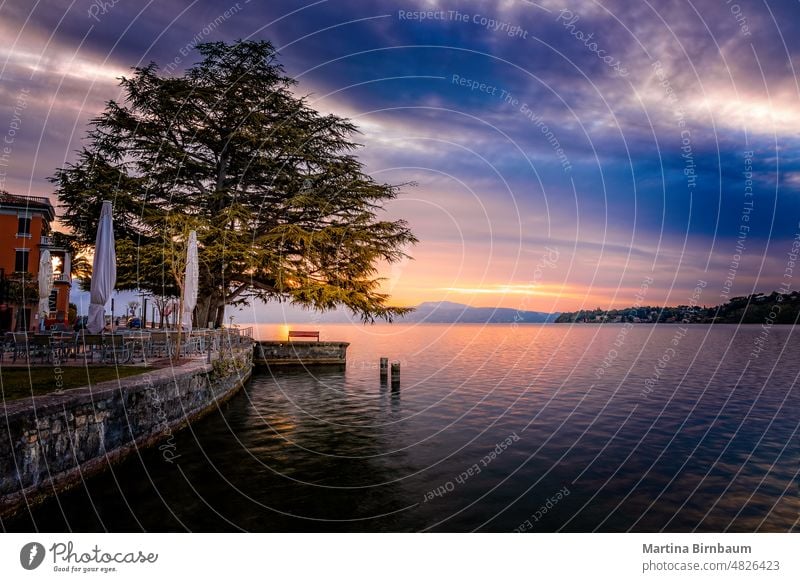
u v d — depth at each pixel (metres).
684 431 15.45
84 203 25.45
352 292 29.70
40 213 31.86
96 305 13.42
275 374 29.81
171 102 26.64
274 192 29.78
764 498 9.73
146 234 27.80
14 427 7.29
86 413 9.00
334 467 11.18
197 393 14.76
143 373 12.84
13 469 7.27
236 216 26.86
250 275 29.70
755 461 12.27
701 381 27.38
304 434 14.32
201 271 27.19
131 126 27.16
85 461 8.95
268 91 29.00
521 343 68.81
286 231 27.67
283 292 29.20
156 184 27.48
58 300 32.06
